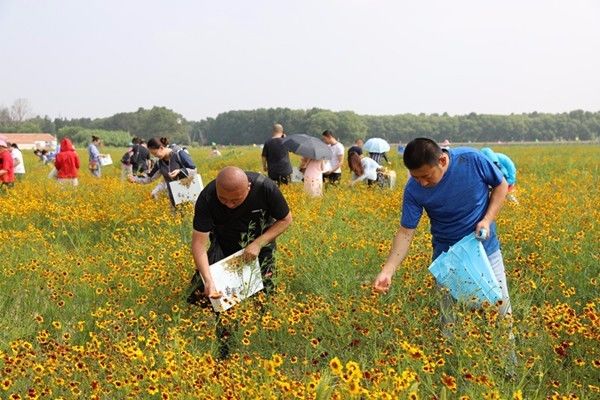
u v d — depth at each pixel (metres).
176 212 10.02
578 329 4.45
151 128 188.25
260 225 5.63
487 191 4.89
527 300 5.45
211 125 192.00
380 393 3.39
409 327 4.84
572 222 8.46
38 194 14.21
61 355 4.36
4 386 3.88
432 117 189.25
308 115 174.00
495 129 186.62
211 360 4.14
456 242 4.92
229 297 5.30
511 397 3.86
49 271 7.02
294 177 14.95
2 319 5.80
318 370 4.67
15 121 173.88
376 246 7.39
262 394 3.73
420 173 4.67
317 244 7.60
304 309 5.29
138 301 5.94
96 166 23.20
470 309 4.75
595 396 4.10
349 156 14.66
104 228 10.23
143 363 4.33
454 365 4.62
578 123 190.12
